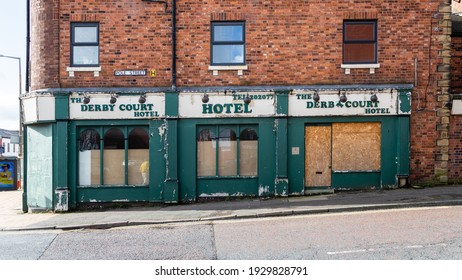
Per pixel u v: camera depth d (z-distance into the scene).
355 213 11.30
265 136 14.23
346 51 14.41
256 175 14.36
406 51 14.28
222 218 11.55
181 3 14.34
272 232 9.66
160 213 12.65
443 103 14.32
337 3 14.30
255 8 14.31
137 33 14.36
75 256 8.45
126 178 14.36
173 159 14.16
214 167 14.45
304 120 14.23
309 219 10.88
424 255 7.42
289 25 14.31
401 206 11.63
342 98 14.04
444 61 14.31
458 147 14.52
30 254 8.75
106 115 14.20
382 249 7.88
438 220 9.90
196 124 14.29
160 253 8.37
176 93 14.15
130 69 14.36
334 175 14.32
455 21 16.20
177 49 14.33
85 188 14.30
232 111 14.15
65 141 14.18
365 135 14.38
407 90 14.09
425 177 14.38
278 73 14.29
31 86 15.05
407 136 14.15
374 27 14.40
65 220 12.37
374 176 14.30
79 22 14.42
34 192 14.99
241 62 14.42
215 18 14.30
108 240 9.80
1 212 15.32
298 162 14.26
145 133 14.44
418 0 14.30
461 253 7.46
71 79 14.33
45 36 14.41
